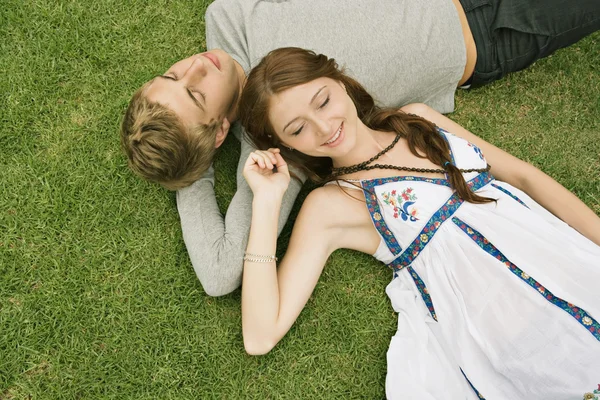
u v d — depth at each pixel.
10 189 2.01
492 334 1.65
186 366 1.93
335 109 1.59
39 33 2.11
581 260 1.64
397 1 1.93
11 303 1.94
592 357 1.52
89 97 2.10
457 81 2.08
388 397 1.81
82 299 1.96
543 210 1.82
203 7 2.18
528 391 1.60
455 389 1.76
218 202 2.08
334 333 1.98
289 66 1.56
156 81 1.77
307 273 1.77
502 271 1.65
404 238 1.76
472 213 1.71
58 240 1.99
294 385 1.94
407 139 1.81
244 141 1.94
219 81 1.78
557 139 2.16
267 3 1.97
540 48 1.99
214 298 1.97
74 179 2.03
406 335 1.88
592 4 1.87
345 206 1.81
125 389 1.90
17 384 1.88
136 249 2.00
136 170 1.82
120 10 2.15
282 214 1.84
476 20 1.99
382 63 1.89
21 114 2.06
